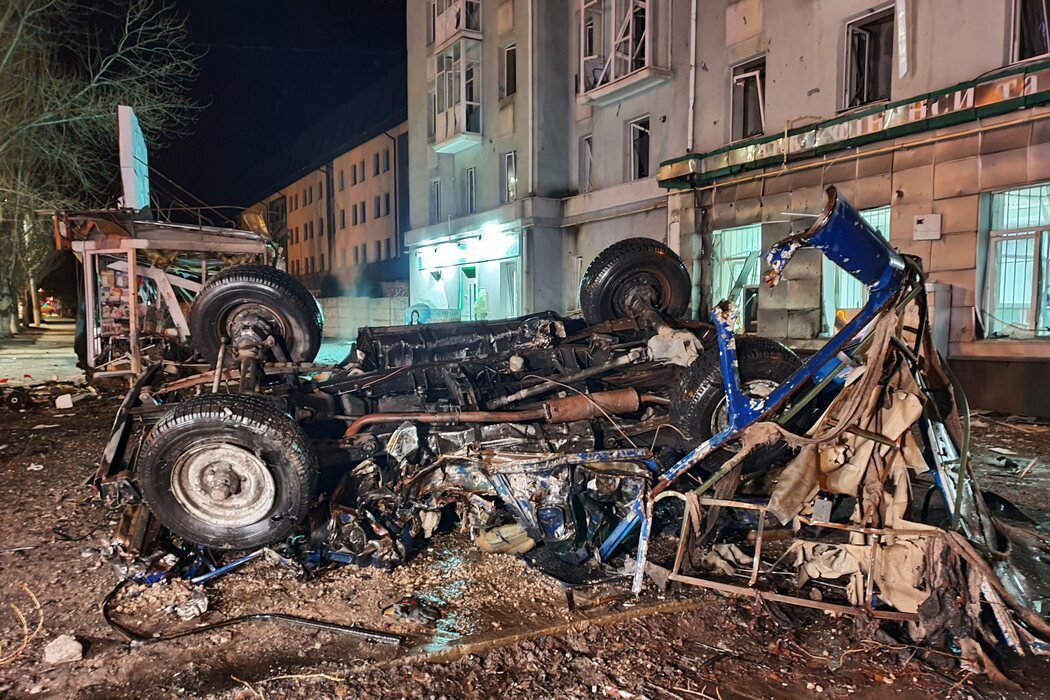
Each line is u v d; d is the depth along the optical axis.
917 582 3.14
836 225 3.04
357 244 41.31
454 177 24.28
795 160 11.66
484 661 2.97
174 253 10.48
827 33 11.29
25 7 17.94
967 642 2.94
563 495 4.10
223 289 5.33
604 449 4.48
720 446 3.63
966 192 9.23
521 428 4.46
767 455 4.28
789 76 11.96
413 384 5.02
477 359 5.24
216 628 3.24
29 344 25.02
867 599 3.14
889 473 3.32
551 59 19.00
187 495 3.88
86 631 3.25
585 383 4.93
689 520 3.55
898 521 3.21
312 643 3.12
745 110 13.38
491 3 21.12
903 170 10.02
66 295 56.75
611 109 17.17
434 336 5.52
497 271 21.11
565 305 19.25
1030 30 8.81
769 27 12.31
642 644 3.12
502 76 20.92
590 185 18.31
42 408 10.12
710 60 13.70
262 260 11.05
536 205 18.73
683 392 4.27
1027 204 8.85
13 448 7.24
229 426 3.72
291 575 3.84
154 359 7.68
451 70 22.84
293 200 51.16
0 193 20.17
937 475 3.47
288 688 2.76
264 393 4.61
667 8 14.96
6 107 18.84
